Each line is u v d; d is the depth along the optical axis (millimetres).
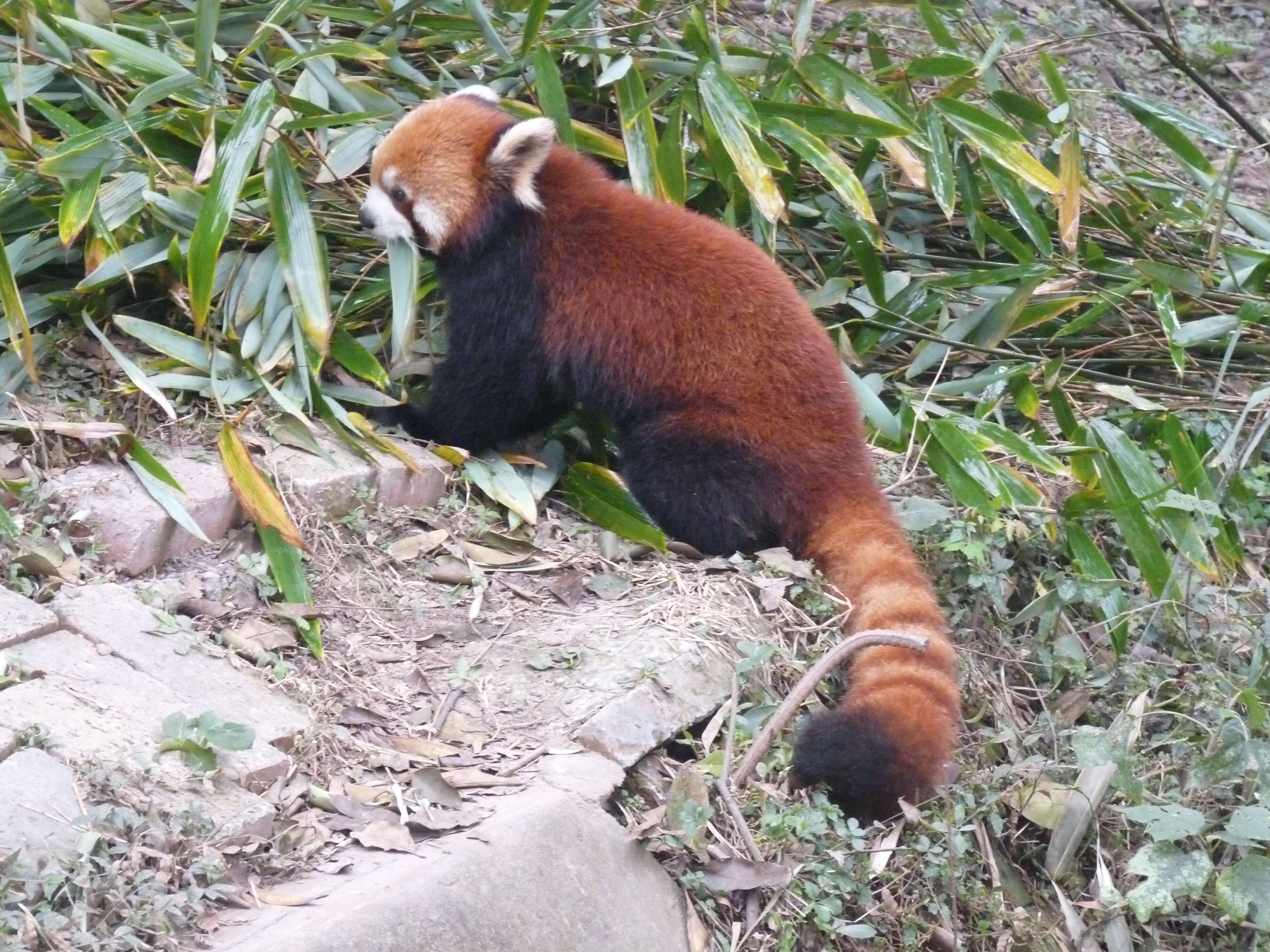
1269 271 9289
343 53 7461
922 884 5355
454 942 4047
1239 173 12578
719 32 9750
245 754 4586
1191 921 5945
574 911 4434
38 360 6547
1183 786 6160
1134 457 7656
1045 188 8469
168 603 5387
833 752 5301
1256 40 15016
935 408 7891
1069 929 5660
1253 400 7742
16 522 5430
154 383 6418
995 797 5812
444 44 8883
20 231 7070
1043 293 8922
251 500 5852
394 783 4785
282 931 3818
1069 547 7555
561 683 5512
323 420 6809
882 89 9273
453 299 7367
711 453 6750
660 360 6906
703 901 4902
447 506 6738
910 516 7062
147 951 3684
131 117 6902
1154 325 9117
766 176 7695
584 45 8609
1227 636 7000
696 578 6375
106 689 4691
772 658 5922
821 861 5152
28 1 7094
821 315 8789
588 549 6633
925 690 5613
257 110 6766
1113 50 14203
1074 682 6961
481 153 7141
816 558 6676
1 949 3500
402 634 5754
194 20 7762
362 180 8047
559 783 4914
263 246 7504
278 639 5426
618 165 9062
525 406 7328
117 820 4016
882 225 9422
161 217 6977
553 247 7148
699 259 7055
